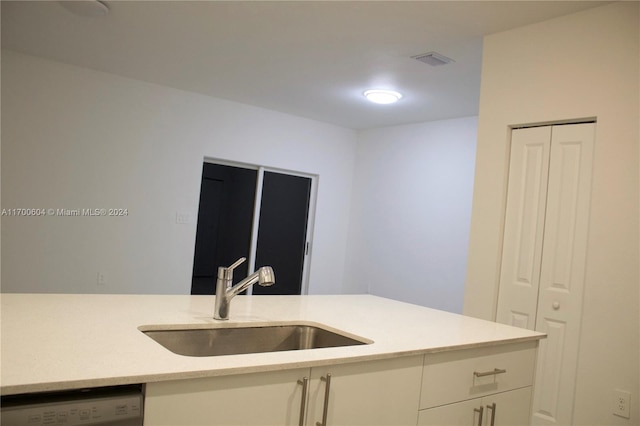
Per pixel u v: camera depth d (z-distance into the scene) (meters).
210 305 2.13
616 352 2.59
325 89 4.90
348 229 6.88
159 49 4.11
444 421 1.78
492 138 3.22
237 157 5.84
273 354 1.41
